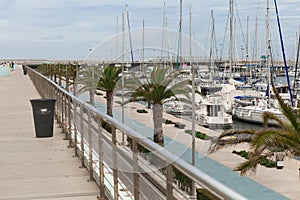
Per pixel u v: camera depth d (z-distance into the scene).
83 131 8.16
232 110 43.53
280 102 16.14
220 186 2.10
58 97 13.70
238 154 24.52
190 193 2.67
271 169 22.73
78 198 6.29
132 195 5.14
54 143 10.77
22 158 9.06
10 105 20.77
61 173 7.75
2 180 7.36
